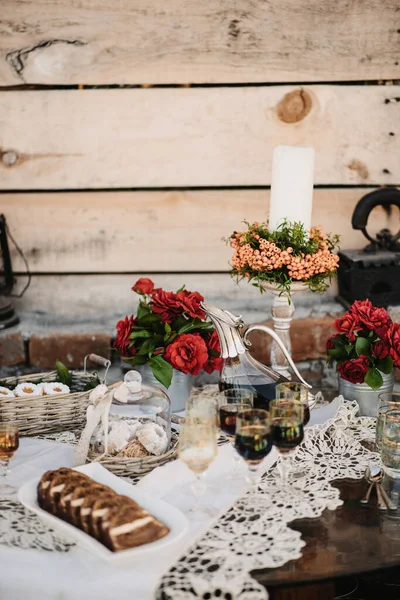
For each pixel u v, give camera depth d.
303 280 1.85
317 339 2.58
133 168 2.57
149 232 2.62
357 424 1.83
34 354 2.55
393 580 2.12
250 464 1.43
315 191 2.59
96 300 2.66
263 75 2.51
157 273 2.65
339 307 2.61
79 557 1.28
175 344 1.84
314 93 2.53
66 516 1.30
